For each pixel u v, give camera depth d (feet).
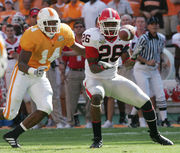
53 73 92.63
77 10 115.55
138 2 123.54
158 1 122.42
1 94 100.22
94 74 55.77
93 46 53.98
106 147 53.98
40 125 94.89
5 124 99.76
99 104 54.34
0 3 123.65
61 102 102.12
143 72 91.81
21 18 97.86
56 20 54.44
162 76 113.19
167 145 56.49
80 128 91.50
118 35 54.95
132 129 87.04
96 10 109.50
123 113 100.01
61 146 57.16
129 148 51.65
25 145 60.44
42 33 55.21
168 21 123.95
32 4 126.11
